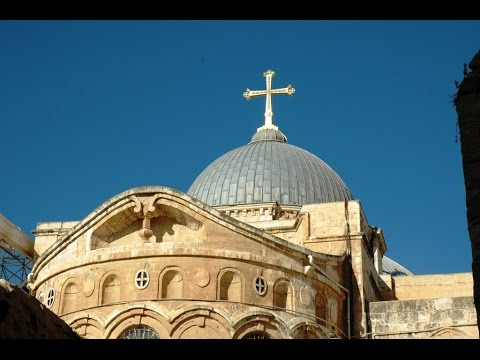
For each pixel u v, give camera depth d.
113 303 43.41
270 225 55.94
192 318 42.56
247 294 43.53
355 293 49.28
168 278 43.69
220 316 42.59
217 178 65.56
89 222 45.72
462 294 54.97
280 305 44.47
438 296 55.16
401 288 55.94
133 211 45.09
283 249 45.25
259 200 63.31
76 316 43.75
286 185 63.97
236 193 63.97
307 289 45.47
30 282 48.91
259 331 43.00
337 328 46.91
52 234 57.06
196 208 44.88
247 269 44.06
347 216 52.44
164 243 44.09
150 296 43.12
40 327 18.69
